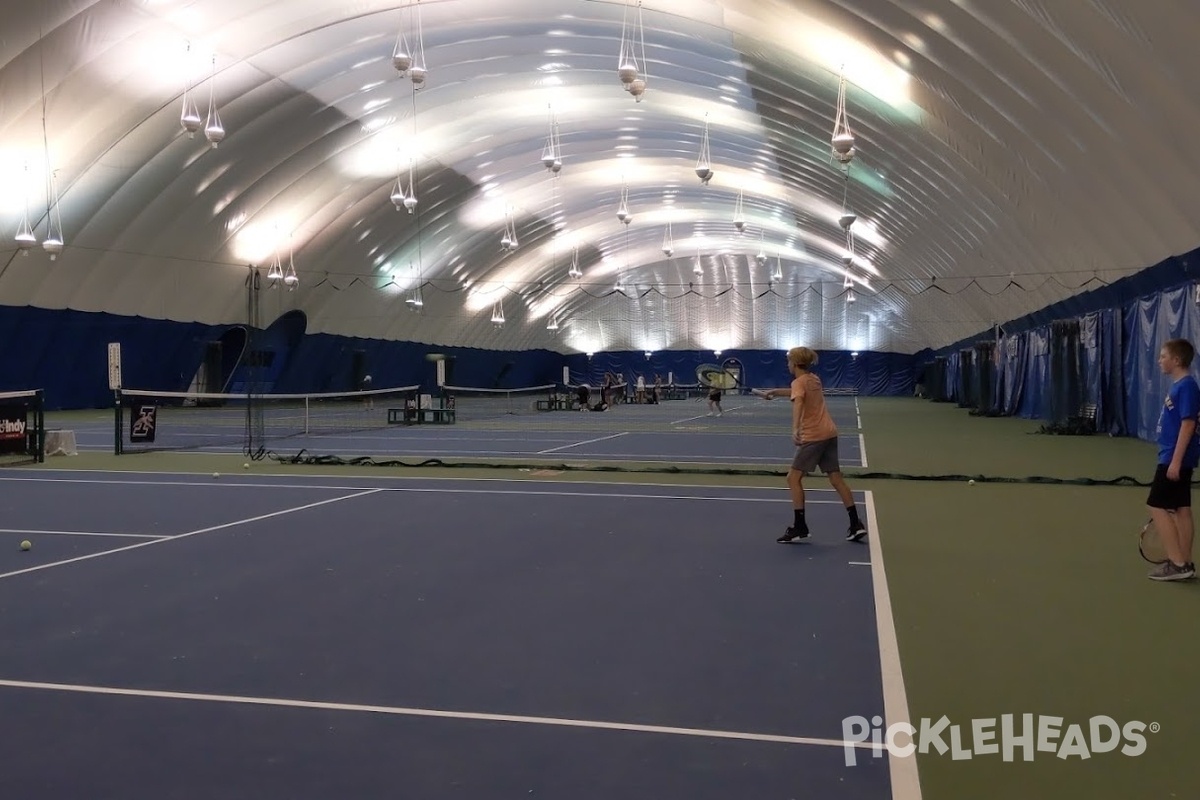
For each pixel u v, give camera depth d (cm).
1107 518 1041
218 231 3678
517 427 2931
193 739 416
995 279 3294
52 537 927
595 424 3102
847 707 453
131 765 388
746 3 2077
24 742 412
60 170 2894
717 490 1294
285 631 591
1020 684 486
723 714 445
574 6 2484
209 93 2773
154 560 815
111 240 3362
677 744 409
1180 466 705
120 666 520
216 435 2512
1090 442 2217
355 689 482
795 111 2820
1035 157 2009
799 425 884
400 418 3497
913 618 618
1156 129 1502
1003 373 3750
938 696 468
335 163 3662
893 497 1220
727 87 2858
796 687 482
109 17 2402
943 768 384
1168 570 722
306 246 4119
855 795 359
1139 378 2253
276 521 1028
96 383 3866
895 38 1872
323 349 4853
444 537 929
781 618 619
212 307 4041
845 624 603
